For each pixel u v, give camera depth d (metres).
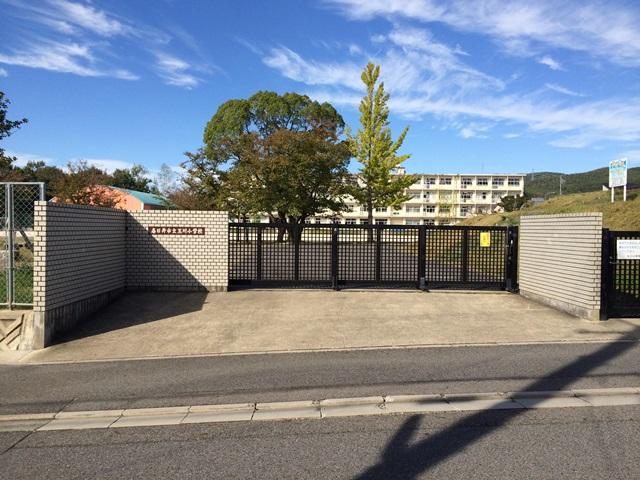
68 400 5.21
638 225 17.20
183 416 4.76
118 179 66.44
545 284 10.32
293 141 28.39
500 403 4.99
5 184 7.75
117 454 3.94
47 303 7.50
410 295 11.09
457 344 7.46
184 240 11.37
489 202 78.69
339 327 8.46
